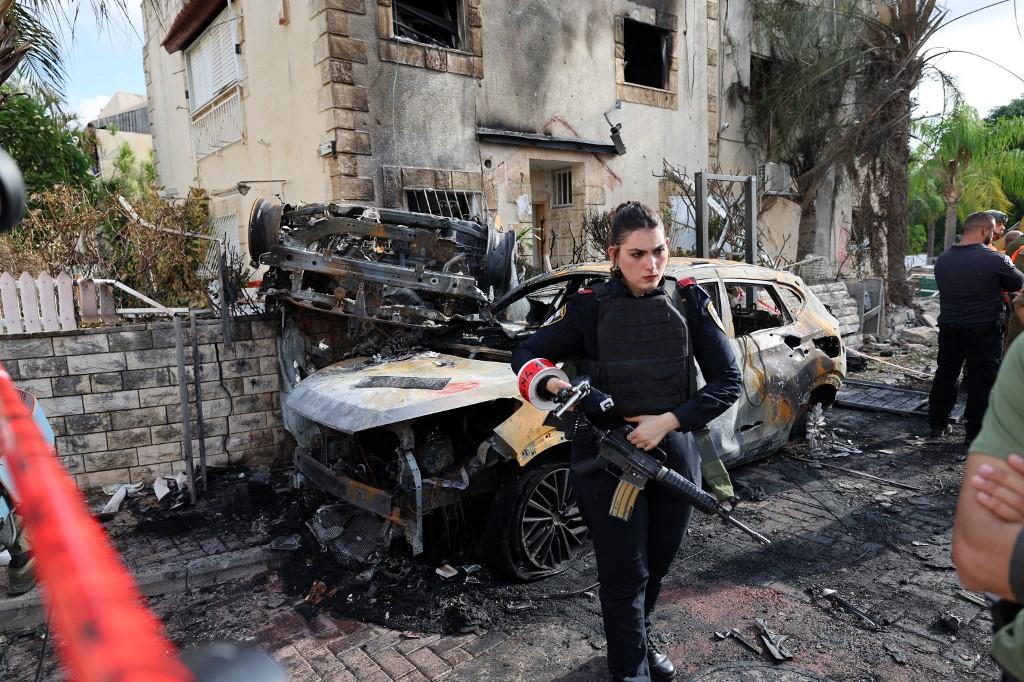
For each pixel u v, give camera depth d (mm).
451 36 8414
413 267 4816
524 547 3355
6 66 4465
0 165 939
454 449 3662
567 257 9789
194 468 4957
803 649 2809
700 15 10656
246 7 8648
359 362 4379
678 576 3451
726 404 2258
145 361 4758
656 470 2201
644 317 2256
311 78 7512
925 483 4648
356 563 3525
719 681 2600
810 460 5129
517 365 2359
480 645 2904
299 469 4008
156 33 11930
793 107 11422
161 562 3566
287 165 8273
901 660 2707
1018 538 1100
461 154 8180
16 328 4492
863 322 10383
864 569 3479
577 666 2742
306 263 4594
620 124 9562
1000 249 6500
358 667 2770
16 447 545
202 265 6273
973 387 5199
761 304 5129
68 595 411
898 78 11109
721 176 7727
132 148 17141
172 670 453
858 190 12359
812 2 11523
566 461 3506
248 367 5082
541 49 8789
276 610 3223
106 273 5574
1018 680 1108
